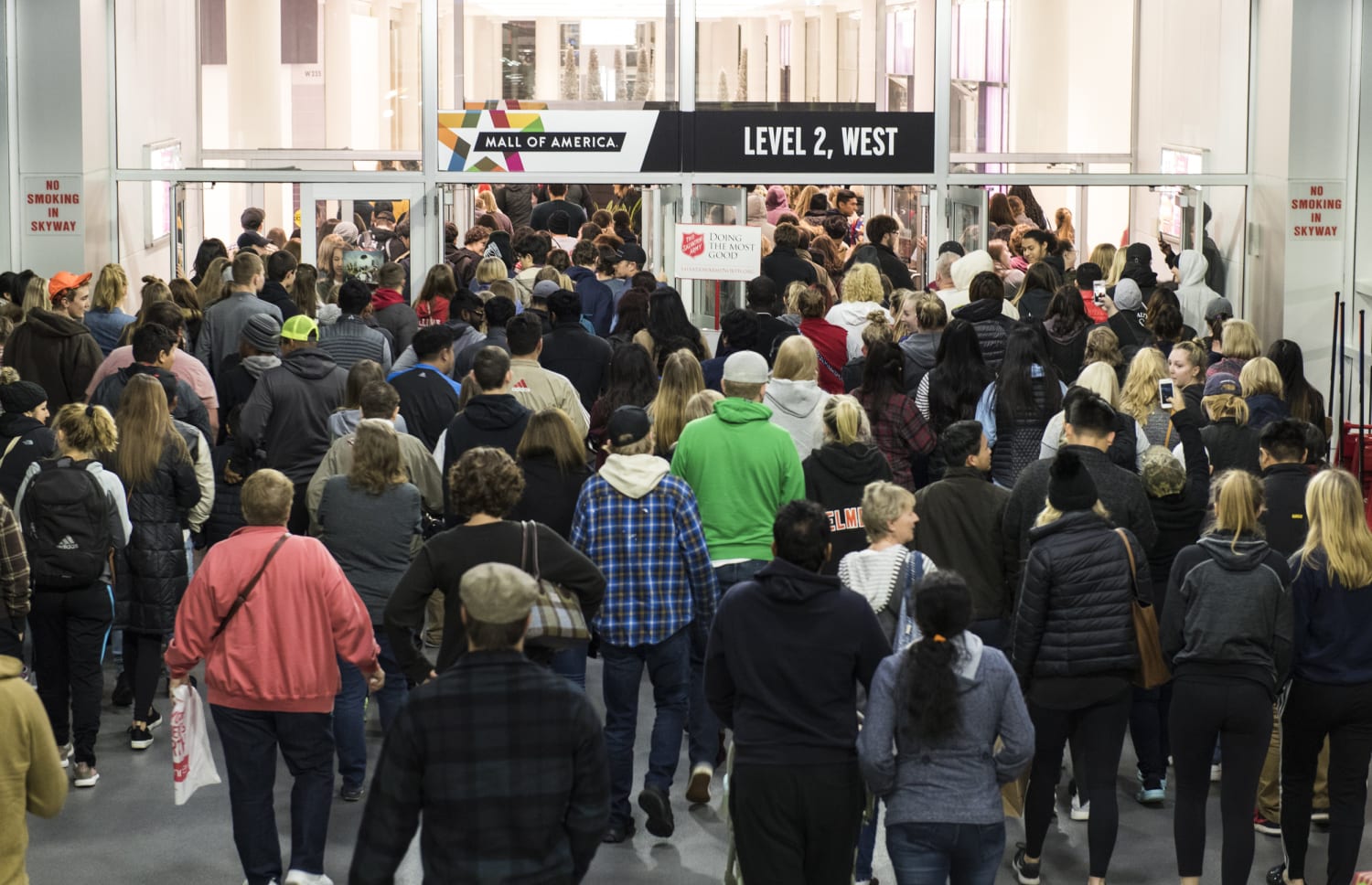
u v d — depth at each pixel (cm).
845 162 1402
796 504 490
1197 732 551
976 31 1399
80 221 1335
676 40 1391
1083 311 894
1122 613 557
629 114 1396
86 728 687
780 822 473
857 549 659
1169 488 649
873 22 1391
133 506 717
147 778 702
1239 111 1396
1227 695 545
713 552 642
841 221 1342
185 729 556
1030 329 761
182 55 1414
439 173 1409
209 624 548
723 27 1391
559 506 646
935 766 469
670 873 602
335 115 1413
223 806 675
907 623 545
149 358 775
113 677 837
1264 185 1360
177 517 730
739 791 477
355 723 666
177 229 1439
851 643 477
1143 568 561
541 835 388
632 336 959
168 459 716
